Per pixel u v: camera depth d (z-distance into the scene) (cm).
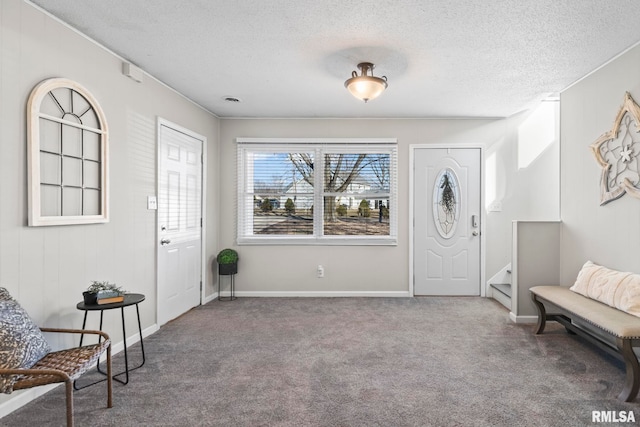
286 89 372
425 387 232
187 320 375
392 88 366
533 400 216
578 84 340
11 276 204
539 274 364
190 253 413
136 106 314
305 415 200
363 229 482
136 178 315
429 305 432
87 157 257
